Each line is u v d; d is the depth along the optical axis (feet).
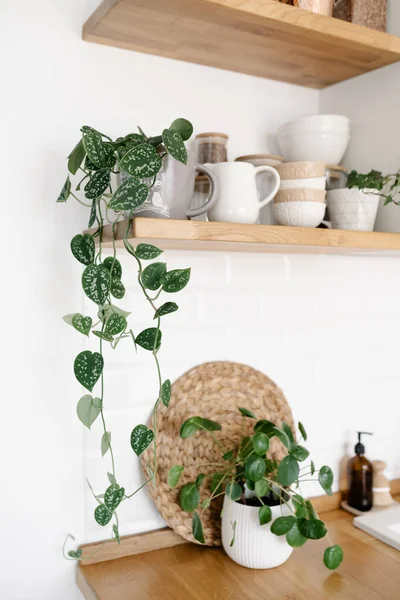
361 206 3.83
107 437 3.27
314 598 3.35
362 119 4.39
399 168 4.14
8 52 3.42
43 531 3.64
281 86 4.46
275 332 4.41
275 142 4.44
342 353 4.72
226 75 4.19
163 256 3.93
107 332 3.06
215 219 3.36
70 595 3.74
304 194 3.55
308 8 3.57
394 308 4.96
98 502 3.74
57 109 3.57
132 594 3.36
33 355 3.55
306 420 4.58
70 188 3.35
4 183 3.44
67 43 3.59
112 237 3.16
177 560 3.78
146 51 3.82
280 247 3.79
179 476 3.71
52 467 3.64
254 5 3.18
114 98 3.76
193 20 3.31
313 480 4.60
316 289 4.57
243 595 3.37
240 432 4.12
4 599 3.56
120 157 2.97
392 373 4.99
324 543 4.06
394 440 5.03
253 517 3.59
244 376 4.18
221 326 4.17
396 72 4.10
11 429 3.52
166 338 3.97
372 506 4.60
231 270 4.19
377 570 3.68
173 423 3.93
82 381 3.06
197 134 4.04
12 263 3.48
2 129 3.42
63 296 3.61
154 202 3.05
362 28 3.65
